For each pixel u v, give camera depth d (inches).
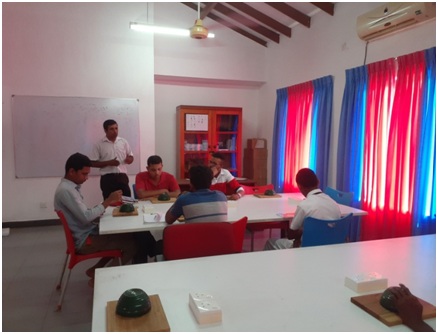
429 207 117.1
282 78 209.3
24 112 177.6
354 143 147.3
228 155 227.5
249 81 228.2
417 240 73.6
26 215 183.2
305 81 186.5
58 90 181.5
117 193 100.8
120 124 190.7
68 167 96.1
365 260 60.9
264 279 52.4
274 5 174.7
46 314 94.1
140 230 86.8
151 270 55.9
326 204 88.5
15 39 174.2
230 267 57.4
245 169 238.1
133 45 190.1
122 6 187.2
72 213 94.5
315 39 177.6
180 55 210.8
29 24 175.3
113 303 43.1
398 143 125.6
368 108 139.8
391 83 130.2
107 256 97.3
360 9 146.5
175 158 226.8
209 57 216.2
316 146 172.7
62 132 183.5
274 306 43.8
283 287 49.4
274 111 219.5
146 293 45.8
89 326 88.4
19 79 176.1
